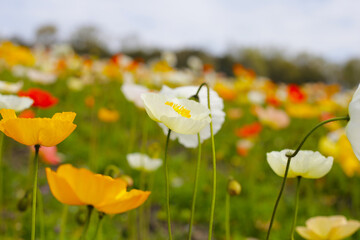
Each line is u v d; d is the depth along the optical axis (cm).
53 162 257
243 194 406
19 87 228
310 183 459
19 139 88
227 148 579
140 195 79
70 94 667
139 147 517
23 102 152
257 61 2498
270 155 116
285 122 446
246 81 862
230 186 153
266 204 365
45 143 90
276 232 321
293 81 2645
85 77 662
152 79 748
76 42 1575
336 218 141
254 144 455
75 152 462
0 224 268
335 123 456
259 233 324
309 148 551
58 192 78
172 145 564
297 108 579
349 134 92
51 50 1052
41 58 886
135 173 387
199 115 108
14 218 281
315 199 436
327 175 457
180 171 459
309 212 362
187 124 99
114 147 514
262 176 477
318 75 2675
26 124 86
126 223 312
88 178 76
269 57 2641
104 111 352
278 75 2627
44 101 220
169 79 750
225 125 730
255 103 775
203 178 426
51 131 87
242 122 773
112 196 78
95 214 174
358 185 446
